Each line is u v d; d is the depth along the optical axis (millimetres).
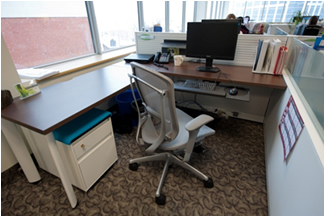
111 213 1197
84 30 2354
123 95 2309
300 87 1148
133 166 1503
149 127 1252
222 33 1609
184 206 1233
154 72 873
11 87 1296
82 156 1194
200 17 5078
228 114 2326
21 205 1251
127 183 1405
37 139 1271
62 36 2092
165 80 849
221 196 1296
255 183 1390
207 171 1504
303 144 801
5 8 1558
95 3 2352
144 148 1788
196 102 2473
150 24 3561
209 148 1768
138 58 2082
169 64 2057
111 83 1462
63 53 2148
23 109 1064
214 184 1386
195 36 1732
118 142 1877
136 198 1291
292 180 854
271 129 1598
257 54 1648
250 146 1790
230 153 1701
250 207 1221
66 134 1096
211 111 2426
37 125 902
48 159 1349
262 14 5840
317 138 713
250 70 1794
